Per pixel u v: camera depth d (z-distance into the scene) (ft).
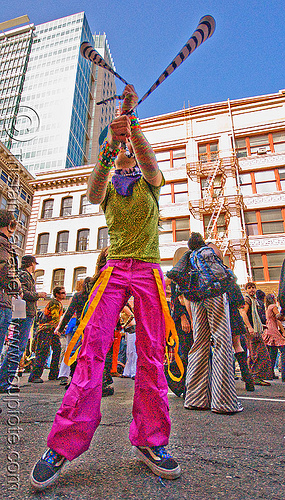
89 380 4.15
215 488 3.67
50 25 264.11
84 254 66.18
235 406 8.36
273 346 20.33
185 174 62.23
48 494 3.46
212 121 64.03
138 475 4.06
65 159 200.03
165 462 4.09
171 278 9.32
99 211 68.80
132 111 4.57
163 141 65.51
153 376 4.54
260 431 6.36
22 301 11.63
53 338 20.44
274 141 60.13
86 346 4.35
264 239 54.19
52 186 74.49
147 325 4.69
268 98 62.18
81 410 4.01
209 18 3.86
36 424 6.86
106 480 3.88
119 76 4.75
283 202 55.42
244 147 61.52
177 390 11.36
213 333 9.02
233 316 12.80
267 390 13.80
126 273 4.84
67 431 3.90
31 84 233.14
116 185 5.17
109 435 6.09
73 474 4.07
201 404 8.96
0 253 8.75
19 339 12.18
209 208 56.29
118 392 13.15
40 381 18.01
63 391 13.57
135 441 4.33
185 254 9.75
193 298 9.21
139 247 4.99
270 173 58.29
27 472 4.09
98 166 4.66
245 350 13.55
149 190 5.19
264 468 4.32
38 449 5.08
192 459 4.69
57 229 70.44
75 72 229.25
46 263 68.03
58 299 21.13
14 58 251.60
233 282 8.92
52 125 211.61
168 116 66.90
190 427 6.73
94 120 247.70
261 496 3.45
